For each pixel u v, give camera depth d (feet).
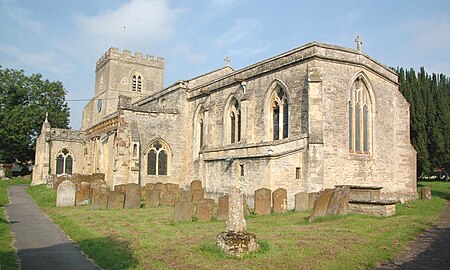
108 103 231.91
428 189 110.11
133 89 240.94
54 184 138.21
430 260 42.42
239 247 42.98
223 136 131.54
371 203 70.23
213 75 158.40
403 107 119.75
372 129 107.96
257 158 92.73
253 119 117.29
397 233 54.49
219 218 72.49
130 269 38.93
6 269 38.83
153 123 141.90
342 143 98.68
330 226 59.82
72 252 48.29
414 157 119.24
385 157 110.42
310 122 94.17
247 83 120.88
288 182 90.99
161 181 141.18
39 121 238.07
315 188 91.15
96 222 69.92
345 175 98.32
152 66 247.50
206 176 113.39
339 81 100.27
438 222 66.08
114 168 131.23
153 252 45.32
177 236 55.16
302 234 53.88
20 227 67.05
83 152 196.95
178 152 146.61
